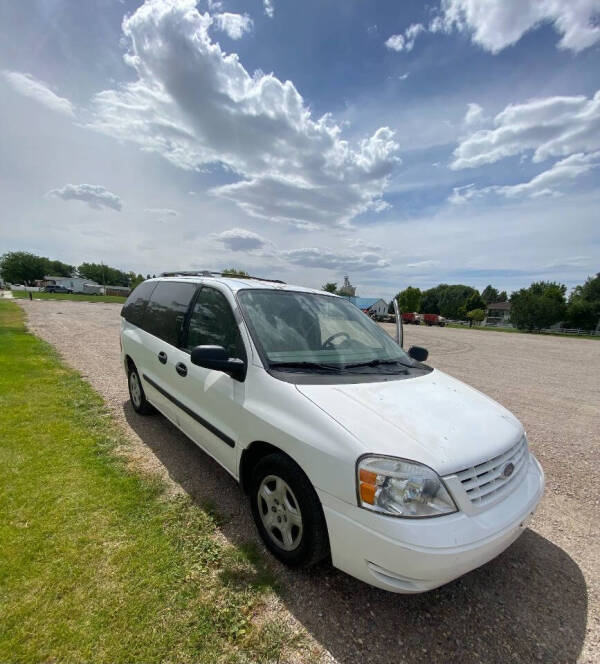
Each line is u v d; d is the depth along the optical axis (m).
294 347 2.67
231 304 2.88
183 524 2.54
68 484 2.92
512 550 2.58
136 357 4.27
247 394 2.44
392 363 2.96
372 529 1.70
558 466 4.05
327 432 1.92
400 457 1.76
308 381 2.30
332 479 1.84
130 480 3.04
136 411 4.62
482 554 1.72
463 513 1.74
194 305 3.38
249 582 2.09
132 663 1.60
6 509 2.56
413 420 2.02
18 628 1.70
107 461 3.34
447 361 11.70
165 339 3.68
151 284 4.59
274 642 1.75
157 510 2.68
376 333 3.43
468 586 2.21
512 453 2.15
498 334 31.84
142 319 4.37
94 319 17.73
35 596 1.88
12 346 8.48
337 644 1.77
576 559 2.52
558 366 11.77
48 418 4.25
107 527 2.45
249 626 1.82
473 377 9.03
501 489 1.98
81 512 2.59
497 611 2.03
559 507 3.20
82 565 2.10
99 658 1.60
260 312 2.85
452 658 1.74
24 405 4.61
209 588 2.03
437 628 1.89
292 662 1.67
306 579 2.14
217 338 2.91
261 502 2.37
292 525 2.15
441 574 1.62
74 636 1.69
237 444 2.49
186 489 2.98
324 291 3.72
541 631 1.92
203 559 2.23
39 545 2.23
